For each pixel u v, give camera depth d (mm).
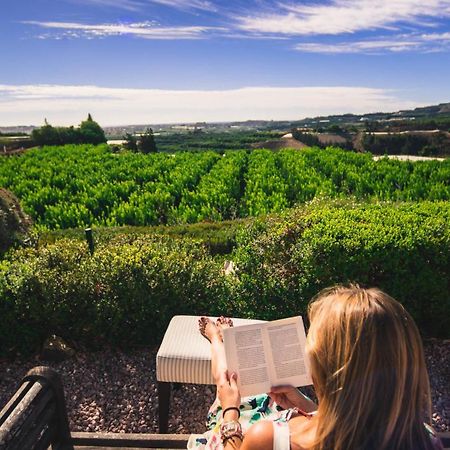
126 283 5512
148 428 4492
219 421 2705
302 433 1616
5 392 5012
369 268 5293
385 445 1422
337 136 108062
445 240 5262
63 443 3400
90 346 5719
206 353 4113
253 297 5699
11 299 5453
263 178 23625
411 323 1558
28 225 10719
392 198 19484
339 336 1502
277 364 2600
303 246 5672
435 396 4750
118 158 35625
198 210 18219
